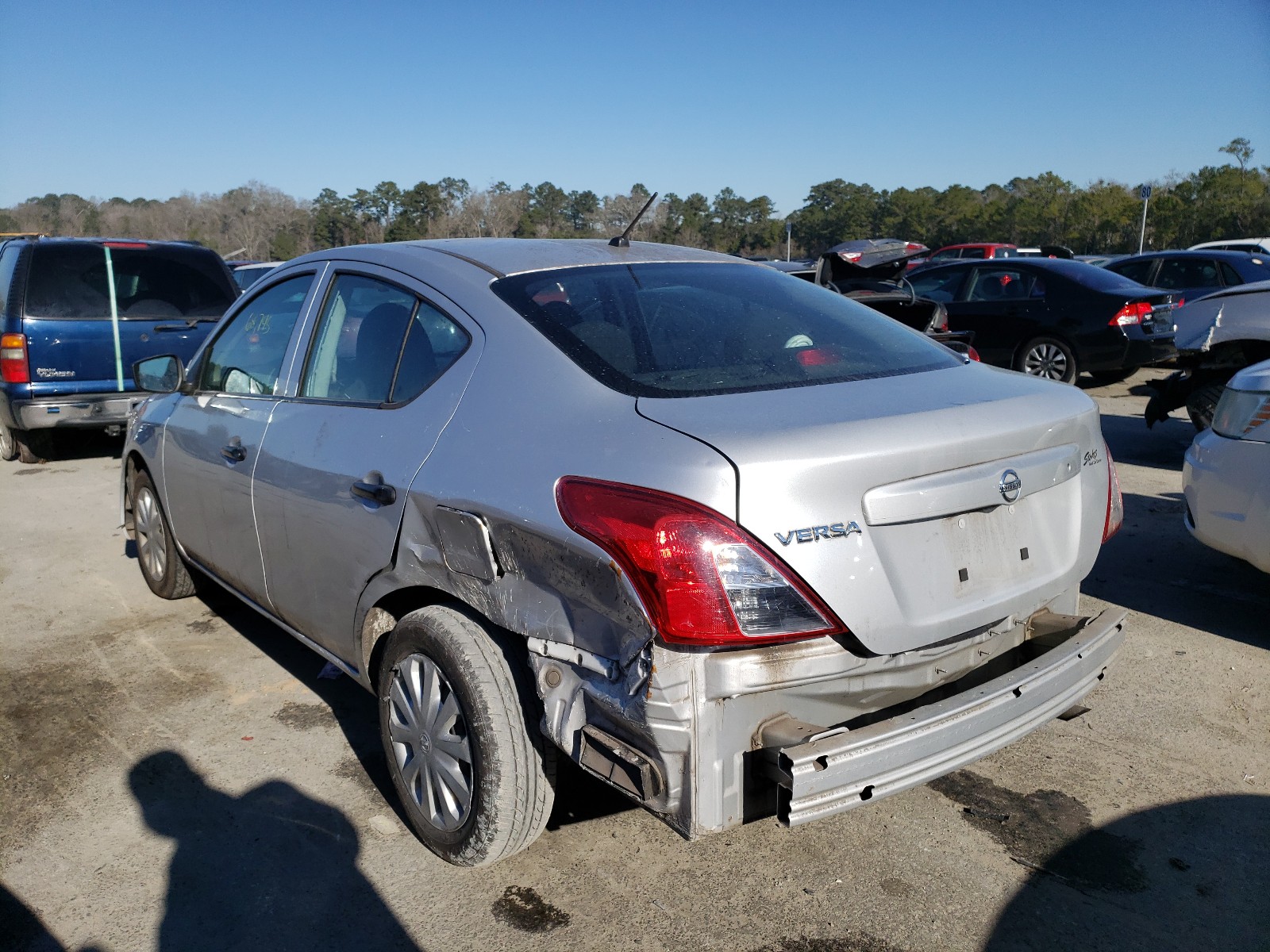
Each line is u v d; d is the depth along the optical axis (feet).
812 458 6.60
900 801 9.98
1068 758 10.73
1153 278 42.52
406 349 9.55
